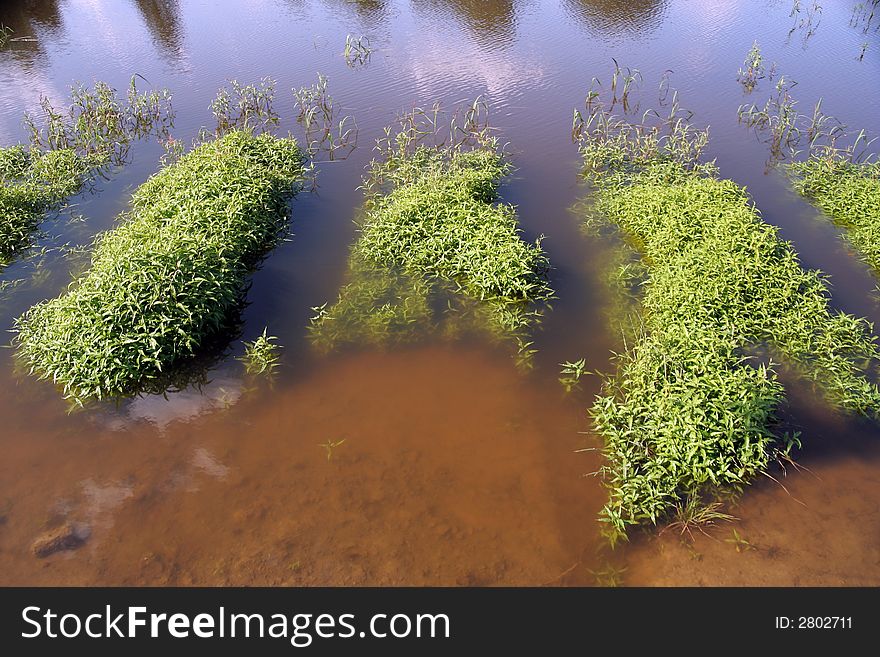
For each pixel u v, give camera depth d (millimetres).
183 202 11250
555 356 8766
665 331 8727
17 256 11055
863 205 11695
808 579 5785
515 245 10227
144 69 20000
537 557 6055
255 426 7578
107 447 7254
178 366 8523
